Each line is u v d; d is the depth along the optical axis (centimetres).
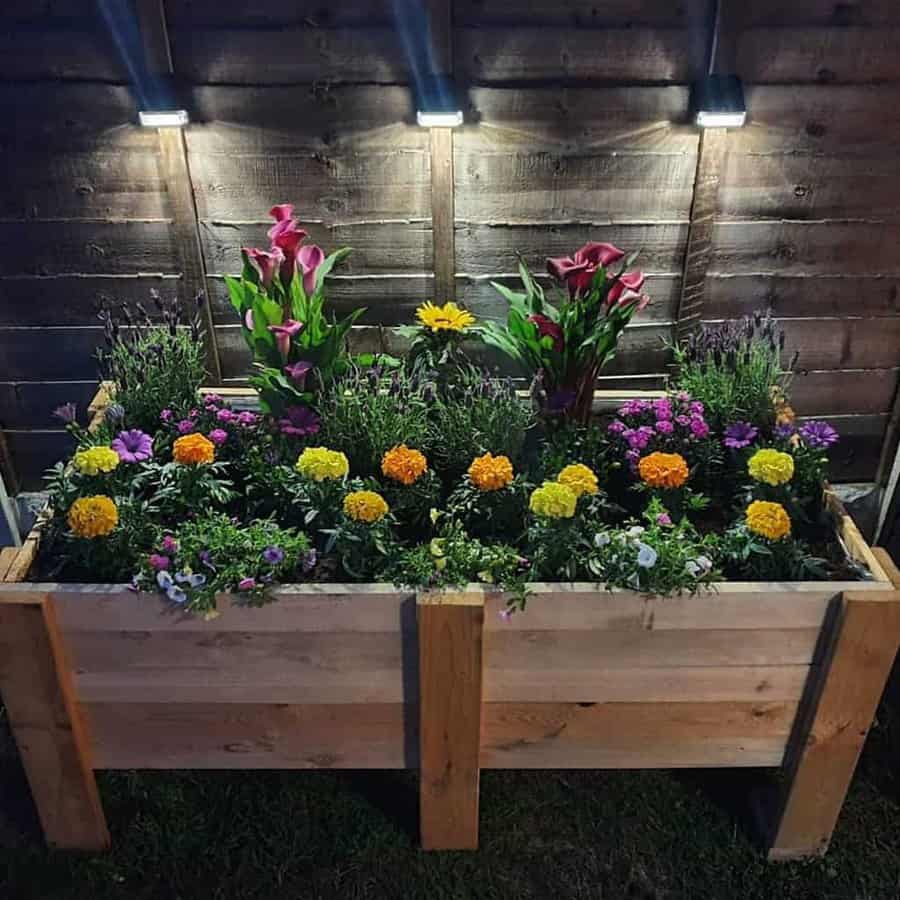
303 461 181
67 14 196
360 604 165
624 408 218
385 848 193
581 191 218
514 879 188
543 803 202
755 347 217
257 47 200
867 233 224
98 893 186
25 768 182
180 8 196
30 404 246
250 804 201
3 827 198
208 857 191
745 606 165
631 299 200
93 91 204
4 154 211
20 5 195
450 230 221
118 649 172
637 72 204
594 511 182
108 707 180
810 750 180
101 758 188
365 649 171
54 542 183
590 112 208
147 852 192
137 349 216
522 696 178
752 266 228
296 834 195
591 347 200
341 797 203
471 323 223
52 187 215
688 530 181
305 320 207
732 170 215
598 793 204
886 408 250
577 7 196
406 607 165
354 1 195
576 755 188
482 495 188
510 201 219
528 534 177
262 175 215
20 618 164
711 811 200
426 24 197
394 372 213
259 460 198
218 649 171
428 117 201
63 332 235
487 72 204
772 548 175
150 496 196
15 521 258
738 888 187
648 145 212
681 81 205
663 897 185
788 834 190
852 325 237
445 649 166
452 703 174
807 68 204
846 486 261
